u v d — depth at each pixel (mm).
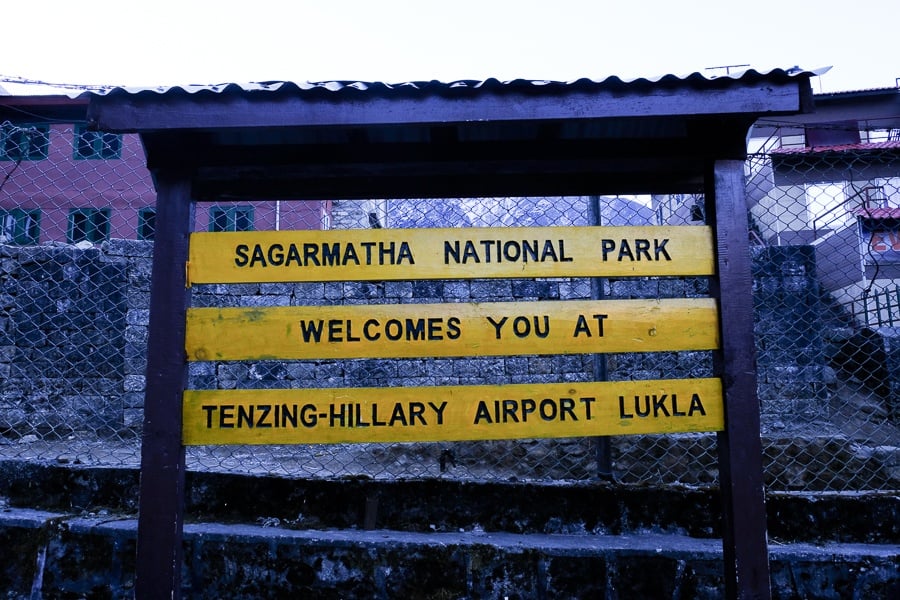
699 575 2184
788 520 2395
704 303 1934
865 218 4777
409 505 2488
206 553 2287
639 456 4461
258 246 1952
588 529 2436
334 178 2143
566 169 2035
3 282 5570
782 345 5543
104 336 5598
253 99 1784
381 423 1899
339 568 2250
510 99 1788
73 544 2314
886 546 2291
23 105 8227
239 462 4430
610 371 5312
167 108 1785
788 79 1773
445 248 1982
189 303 1938
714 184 1938
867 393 5715
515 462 4465
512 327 1940
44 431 5316
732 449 1833
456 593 2217
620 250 1979
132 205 5973
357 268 1963
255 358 1892
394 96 1792
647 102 1782
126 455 4242
